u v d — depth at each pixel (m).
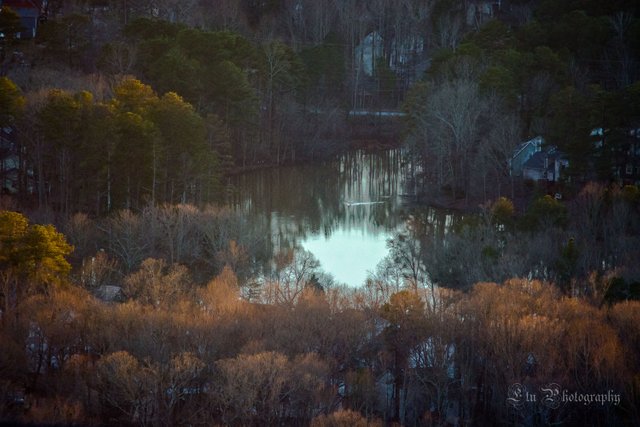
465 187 133.38
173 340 69.19
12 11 150.25
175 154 113.75
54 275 79.31
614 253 94.12
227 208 106.69
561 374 67.19
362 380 66.44
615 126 123.12
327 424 60.41
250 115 150.75
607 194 107.12
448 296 80.31
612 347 66.50
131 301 74.19
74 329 69.62
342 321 72.44
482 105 137.38
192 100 142.25
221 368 63.91
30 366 69.12
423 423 66.44
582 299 80.38
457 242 96.81
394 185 146.50
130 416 63.28
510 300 75.50
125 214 97.88
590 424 65.81
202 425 63.06
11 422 60.53
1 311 74.62
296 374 63.75
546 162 131.62
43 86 123.62
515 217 107.12
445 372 69.12
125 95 118.56
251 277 91.69
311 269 95.38
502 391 68.06
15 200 105.94
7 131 121.62
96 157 107.06
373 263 104.94
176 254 96.00
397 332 71.94
